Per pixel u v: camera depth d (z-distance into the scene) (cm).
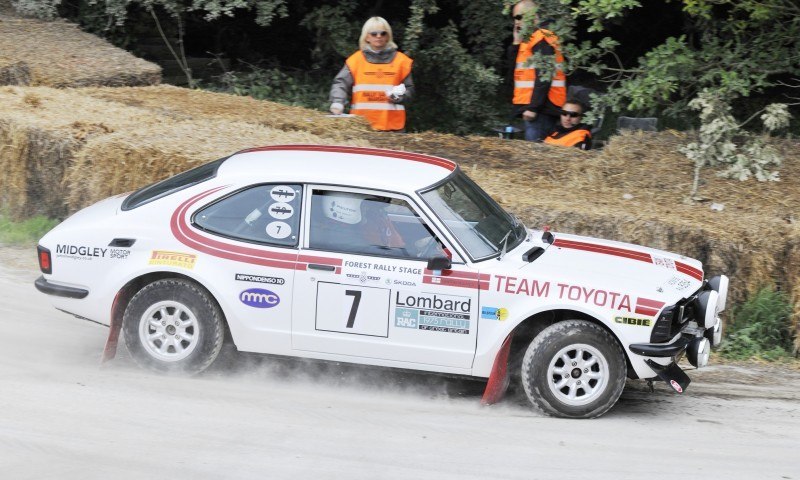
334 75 2456
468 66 2172
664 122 2300
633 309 916
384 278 930
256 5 2119
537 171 1459
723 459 852
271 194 959
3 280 1255
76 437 800
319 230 948
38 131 1416
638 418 963
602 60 2673
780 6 1540
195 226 960
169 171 1316
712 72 1545
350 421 886
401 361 941
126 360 1014
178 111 1645
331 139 1509
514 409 960
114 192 1352
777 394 1073
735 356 1191
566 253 995
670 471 812
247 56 2619
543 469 798
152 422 843
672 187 1419
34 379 934
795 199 1373
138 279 972
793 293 1192
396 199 945
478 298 925
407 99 1748
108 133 1427
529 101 1745
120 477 731
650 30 2642
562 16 1559
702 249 1198
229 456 782
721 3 1580
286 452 799
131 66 1909
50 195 1444
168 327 963
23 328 1093
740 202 1359
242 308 945
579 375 929
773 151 1498
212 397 918
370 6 2489
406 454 812
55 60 1872
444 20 2509
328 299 938
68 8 2309
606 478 787
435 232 937
